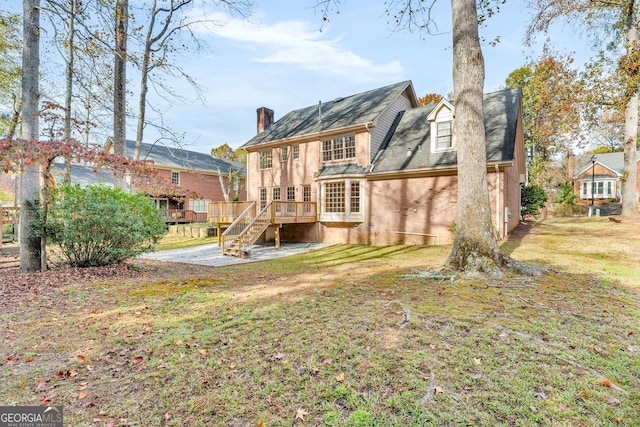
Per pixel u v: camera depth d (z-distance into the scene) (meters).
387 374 2.86
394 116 17.50
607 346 3.36
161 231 9.52
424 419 2.28
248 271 8.95
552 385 2.68
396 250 12.50
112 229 8.27
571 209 23.47
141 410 2.48
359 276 7.30
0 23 12.33
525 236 12.35
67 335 3.96
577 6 14.89
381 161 15.48
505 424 2.22
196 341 3.71
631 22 14.72
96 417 2.41
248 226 13.95
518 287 5.48
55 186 8.62
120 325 4.29
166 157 27.94
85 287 6.48
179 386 2.79
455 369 2.92
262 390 2.70
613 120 21.58
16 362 3.26
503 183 11.69
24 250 7.93
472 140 6.56
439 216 13.43
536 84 24.23
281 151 19.67
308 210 16.98
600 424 2.23
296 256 12.60
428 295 5.17
